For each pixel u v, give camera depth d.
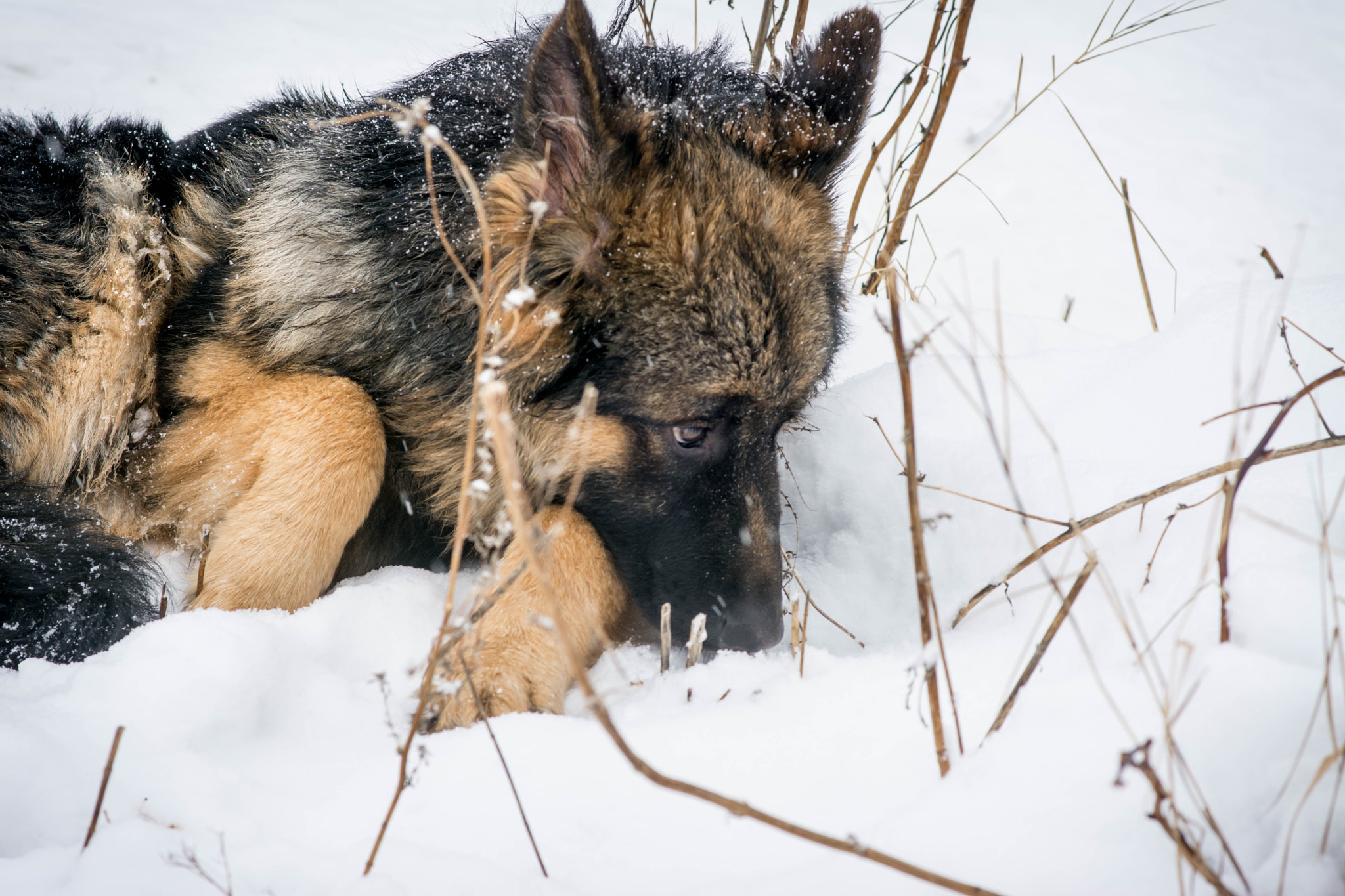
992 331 4.37
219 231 3.61
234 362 3.35
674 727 2.32
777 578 3.06
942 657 1.99
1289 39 13.91
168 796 2.06
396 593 3.02
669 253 2.83
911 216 7.35
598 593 3.07
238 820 2.01
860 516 3.42
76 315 3.46
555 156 2.78
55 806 2.03
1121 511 2.37
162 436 3.40
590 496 3.09
